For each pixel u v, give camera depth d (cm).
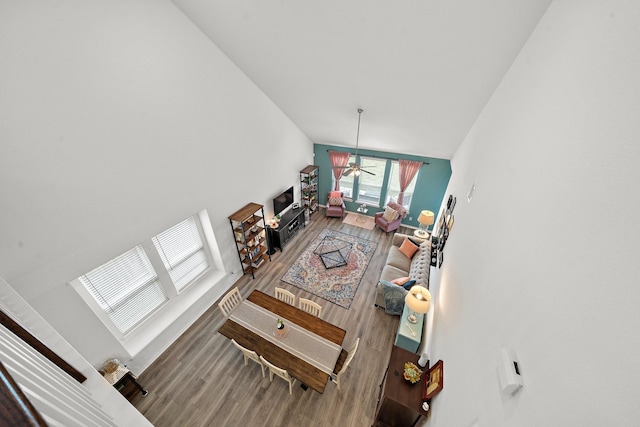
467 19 222
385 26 255
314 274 550
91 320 290
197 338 405
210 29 328
